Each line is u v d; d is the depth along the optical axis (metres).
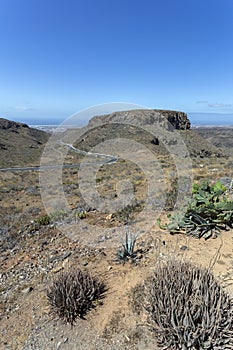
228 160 18.84
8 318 3.24
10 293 3.78
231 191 6.48
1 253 5.54
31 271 4.38
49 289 3.33
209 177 10.36
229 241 4.01
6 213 9.59
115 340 2.61
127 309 2.91
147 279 3.26
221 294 2.46
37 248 5.45
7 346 2.82
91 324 2.85
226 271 3.26
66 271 3.66
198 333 2.24
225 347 2.21
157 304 2.52
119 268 3.73
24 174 25.25
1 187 17.23
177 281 2.61
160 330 2.39
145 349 2.45
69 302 2.97
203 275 2.58
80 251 4.75
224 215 4.32
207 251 3.80
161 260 3.70
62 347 2.67
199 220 4.38
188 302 2.38
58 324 2.95
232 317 2.27
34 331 2.94
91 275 3.60
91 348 2.59
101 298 3.17
